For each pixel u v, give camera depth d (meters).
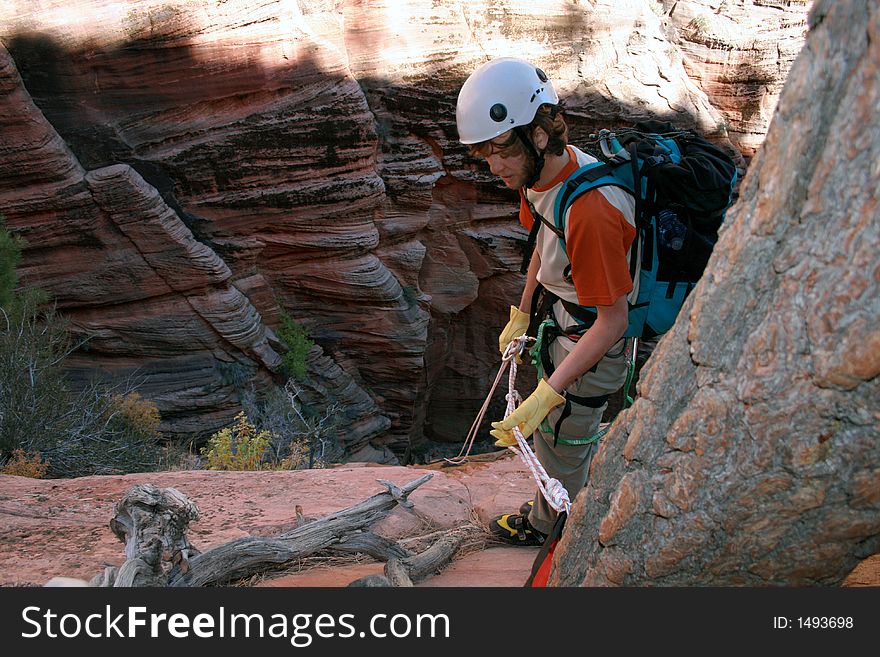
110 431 10.09
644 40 19.52
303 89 14.83
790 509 1.63
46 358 10.12
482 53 17.00
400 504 3.63
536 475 2.42
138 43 13.39
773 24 20.83
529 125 2.34
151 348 14.34
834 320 1.48
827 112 1.48
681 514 1.78
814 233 1.51
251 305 15.38
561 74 18.16
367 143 15.66
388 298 16.64
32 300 11.11
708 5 21.02
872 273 1.42
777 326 1.57
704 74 20.86
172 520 2.64
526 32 17.53
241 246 15.21
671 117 19.28
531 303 2.96
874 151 1.41
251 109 14.55
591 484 2.17
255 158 14.79
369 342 17.05
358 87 15.41
